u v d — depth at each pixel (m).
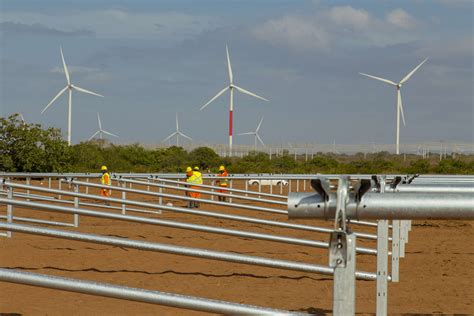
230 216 10.05
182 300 3.99
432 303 9.00
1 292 9.19
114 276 10.60
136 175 22.95
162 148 69.00
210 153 67.31
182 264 11.89
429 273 11.54
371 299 9.22
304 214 3.35
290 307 8.55
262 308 3.91
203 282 10.28
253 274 11.05
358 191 3.37
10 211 15.73
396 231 10.38
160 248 5.88
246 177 18.48
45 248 13.70
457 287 10.23
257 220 9.92
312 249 14.18
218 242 15.23
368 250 8.91
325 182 3.29
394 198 3.36
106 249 13.62
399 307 8.70
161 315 7.94
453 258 13.39
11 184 10.28
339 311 3.31
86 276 10.53
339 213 3.24
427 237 17.52
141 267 11.50
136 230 17.50
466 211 3.31
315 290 9.82
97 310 8.17
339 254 3.23
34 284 4.04
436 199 3.35
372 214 3.38
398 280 10.60
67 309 8.20
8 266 11.30
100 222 19.98
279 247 14.43
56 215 21.91
